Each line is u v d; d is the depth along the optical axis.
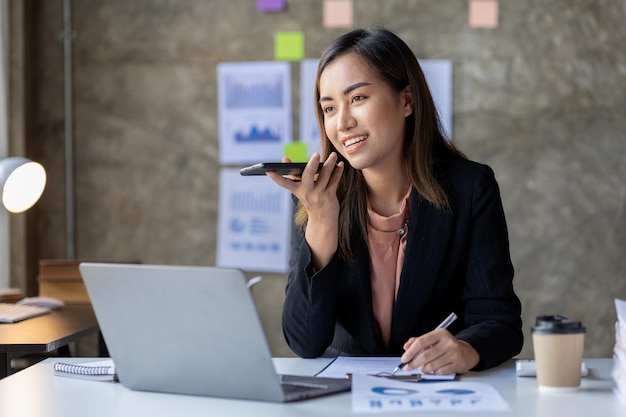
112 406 1.33
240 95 3.99
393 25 3.90
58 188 4.10
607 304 3.86
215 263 4.03
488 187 1.81
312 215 1.69
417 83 1.80
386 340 1.83
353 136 1.75
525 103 3.87
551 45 3.85
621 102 3.83
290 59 3.95
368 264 1.80
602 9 3.82
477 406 1.27
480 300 1.75
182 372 1.38
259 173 1.65
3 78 3.91
